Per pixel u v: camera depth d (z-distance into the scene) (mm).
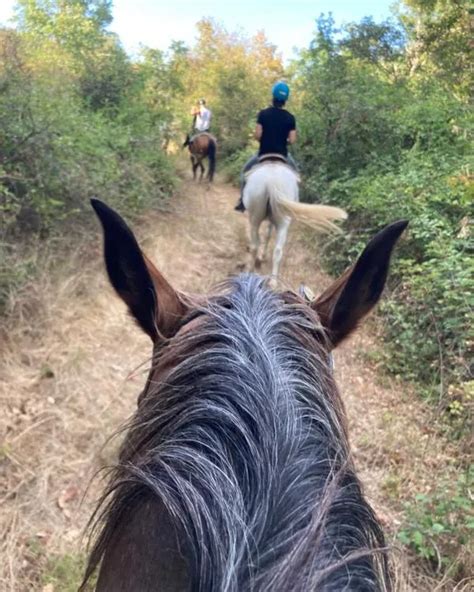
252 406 1235
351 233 8438
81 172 7719
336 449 1268
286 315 1536
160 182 11555
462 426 5090
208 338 1429
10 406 5094
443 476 4562
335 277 8398
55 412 5098
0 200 6820
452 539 3941
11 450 4613
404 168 9039
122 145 9797
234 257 9266
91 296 6773
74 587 3578
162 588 1176
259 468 1157
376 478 4648
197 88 24547
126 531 1308
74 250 7254
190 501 1116
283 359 1374
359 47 18891
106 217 1575
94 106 11898
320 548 1079
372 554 1149
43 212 7027
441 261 6324
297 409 1284
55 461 4625
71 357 5766
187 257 8977
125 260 1614
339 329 1721
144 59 14133
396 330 6496
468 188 6504
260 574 1042
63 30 17406
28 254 6656
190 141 16547
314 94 11500
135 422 1468
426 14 18031
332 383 1482
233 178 17312
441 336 6070
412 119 10648
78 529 4090
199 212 11328
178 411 1299
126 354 6141
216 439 1198
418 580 3688
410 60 18328
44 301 6285
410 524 4008
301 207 7043
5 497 4238
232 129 21109
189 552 1098
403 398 5723
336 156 10805
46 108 7555
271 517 1109
